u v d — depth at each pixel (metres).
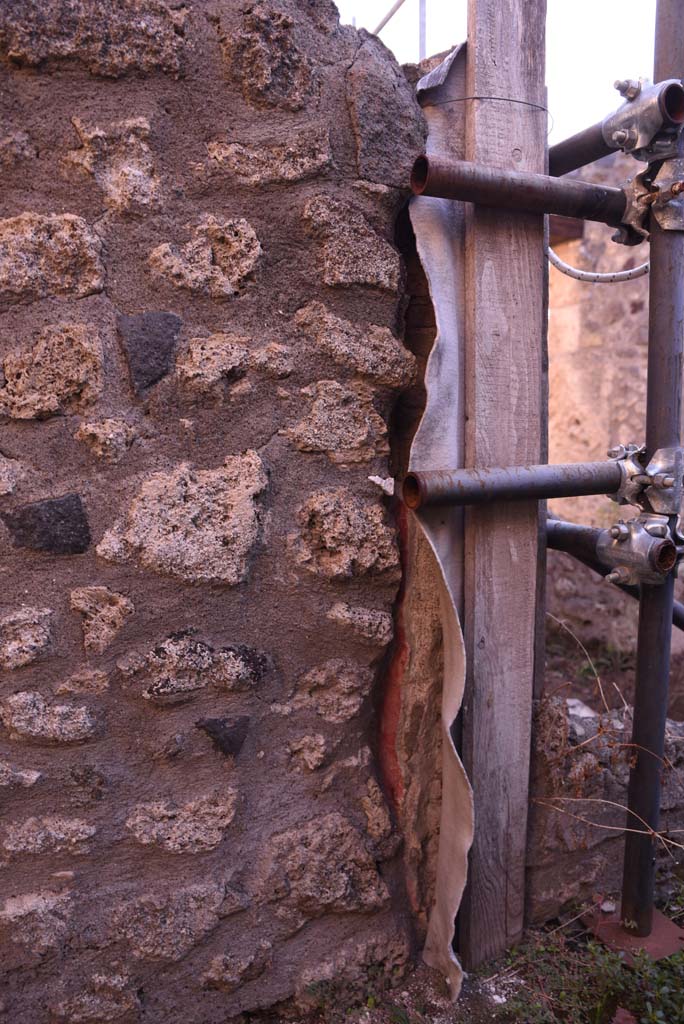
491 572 2.01
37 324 1.60
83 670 1.68
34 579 1.64
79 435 1.63
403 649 2.03
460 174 1.75
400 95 1.84
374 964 2.02
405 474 2.01
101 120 1.60
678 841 2.52
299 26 1.76
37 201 1.58
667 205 1.91
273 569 1.82
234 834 1.84
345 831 1.96
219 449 1.74
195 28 1.65
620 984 1.98
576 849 2.29
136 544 1.67
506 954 2.17
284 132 1.73
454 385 1.92
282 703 1.88
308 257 1.78
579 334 5.15
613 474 1.98
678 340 1.98
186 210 1.68
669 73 1.94
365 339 1.85
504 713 2.09
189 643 1.74
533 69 1.95
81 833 1.70
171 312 1.68
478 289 1.92
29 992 1.69
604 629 4.52
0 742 1.66
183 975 1.81
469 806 1.89
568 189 1.90
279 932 1.90
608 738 2.32
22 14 1.51
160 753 1.75
